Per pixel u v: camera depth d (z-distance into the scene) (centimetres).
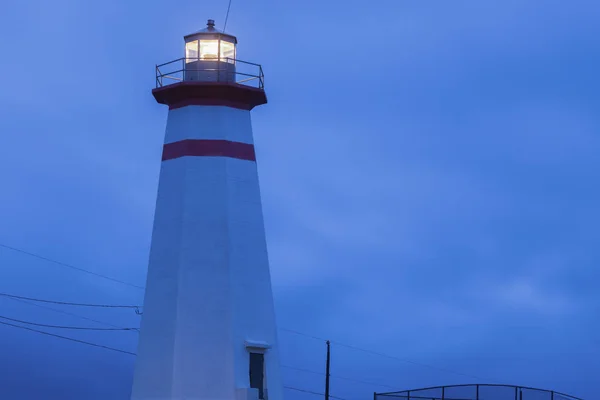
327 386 6981
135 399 4206
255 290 4294
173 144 4400
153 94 4478
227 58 4509
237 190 4353
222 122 4388
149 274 4312
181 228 4281
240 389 4097
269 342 4278
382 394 4972
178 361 4150
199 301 4209
